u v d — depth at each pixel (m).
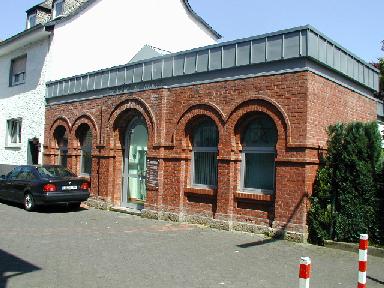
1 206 14.56
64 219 12.22
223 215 10.87
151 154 12.77
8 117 21.23
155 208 12.52
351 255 8.52
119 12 20.16
